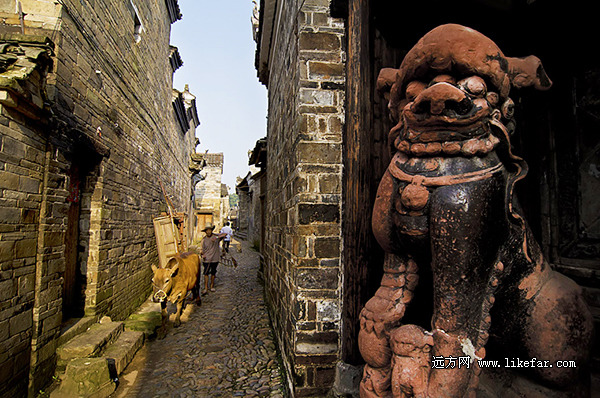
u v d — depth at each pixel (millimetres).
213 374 3326
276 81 4707
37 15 2998
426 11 2102
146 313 5297
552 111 1559
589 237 1411
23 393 2611
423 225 1085
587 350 1097
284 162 3562
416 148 1105
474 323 1010
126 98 5062
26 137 2668
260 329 4672
